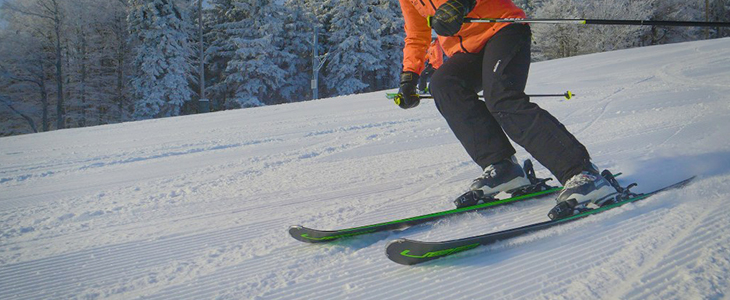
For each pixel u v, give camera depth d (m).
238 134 5.87
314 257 1.71
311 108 8.42
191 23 37.38
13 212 2.78
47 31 31.41
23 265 1.84
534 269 1.47
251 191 2.95
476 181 2.10
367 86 36.38
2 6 29.91
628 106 5.25
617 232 1.69
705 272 1.34
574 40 29.53
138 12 31.00
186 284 1.57
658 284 1.30
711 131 3.43
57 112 31.38
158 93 30.30
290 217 2.31
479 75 2.12
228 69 34.66
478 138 2.07
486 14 2.04
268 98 35.78
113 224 2.39
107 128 7.68
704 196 1.97
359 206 2.42
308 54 38.53
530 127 1.92
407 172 3.18
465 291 1.37
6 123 31.05
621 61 11.54
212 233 2.12
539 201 2.19
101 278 1.68
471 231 1.88
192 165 4.08
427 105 7.32
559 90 7.55
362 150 4.22
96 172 4.07
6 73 30.14
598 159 3.06
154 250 1.94
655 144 3.27
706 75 7.37
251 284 1.53
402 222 1.92
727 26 1.75
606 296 1.27
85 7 31.75
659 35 30.47
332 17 39.31
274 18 36.34
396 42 39.41
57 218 2.58
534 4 40.44
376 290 1.42
